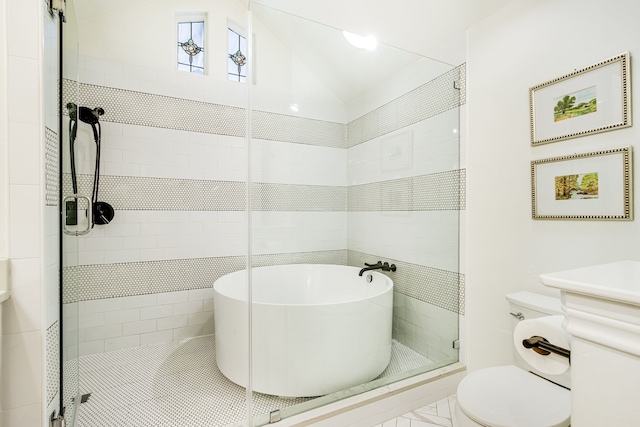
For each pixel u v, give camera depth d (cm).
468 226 188
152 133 237
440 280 202
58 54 112
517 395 112
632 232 120
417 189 215
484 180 179
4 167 88
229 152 264
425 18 192
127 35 229
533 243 154
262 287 213
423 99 211
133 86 231
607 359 42
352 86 252
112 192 223
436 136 204
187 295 248
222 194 261
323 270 242
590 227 133
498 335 171
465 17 181
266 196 220
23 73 90
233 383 177
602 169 128
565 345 57
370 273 240
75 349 146
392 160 231
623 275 58
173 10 247
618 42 123
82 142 211
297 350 159
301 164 234
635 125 119
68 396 126
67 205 128
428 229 209
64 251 118
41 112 92
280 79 226
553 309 132
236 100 268
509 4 165
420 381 172
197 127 252
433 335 204
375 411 156
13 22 89
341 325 166
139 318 232
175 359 210
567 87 139
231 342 175
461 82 192
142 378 185
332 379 163
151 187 236
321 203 242
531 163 154
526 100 157
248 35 184
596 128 129
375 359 180
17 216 89
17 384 89
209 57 258
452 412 166
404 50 217
